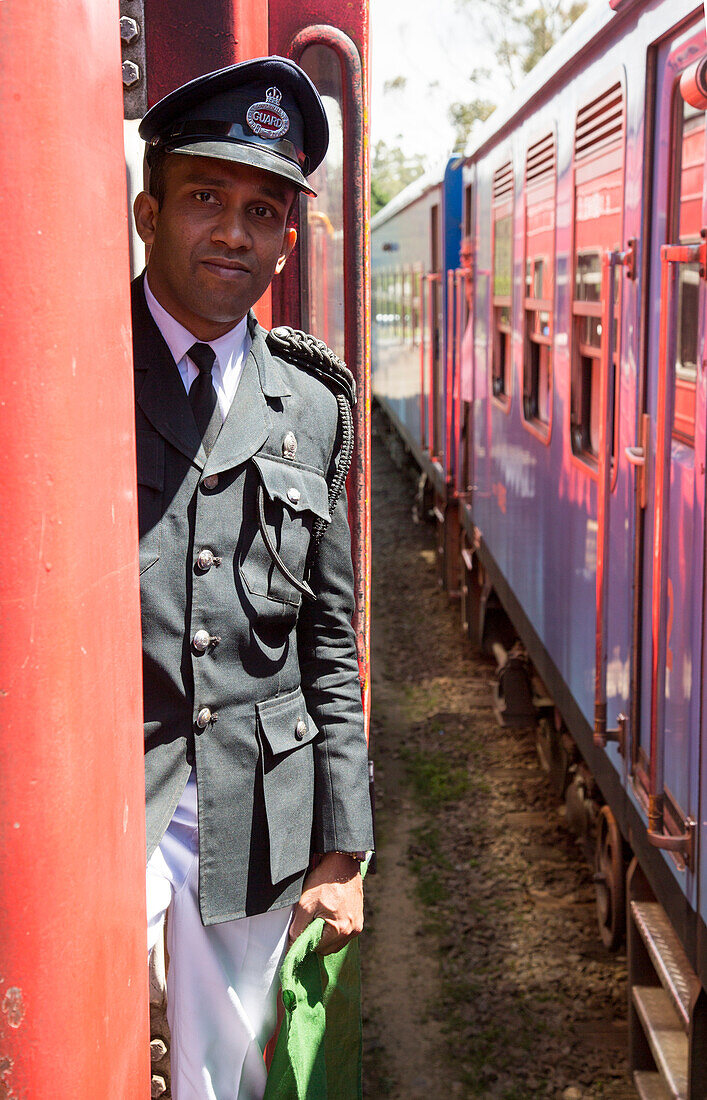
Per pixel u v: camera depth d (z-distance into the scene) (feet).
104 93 3.14
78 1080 2.96
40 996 2.86
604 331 12.35
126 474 3.40
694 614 10.13
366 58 6.74
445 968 15.61
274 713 5.02
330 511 5.41
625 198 12.80
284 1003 4.75
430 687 27.14
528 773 21.89
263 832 4.99
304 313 7.11
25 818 2.80
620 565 13.23
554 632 18.04
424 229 38.60
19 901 2.81
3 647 2.74
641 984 12.50
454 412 32.60
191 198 4.76
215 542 4.78
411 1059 13.69
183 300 4.80
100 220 3.10
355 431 6.82
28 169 2.71
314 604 5.46
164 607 4.69
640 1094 12.25
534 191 19.62
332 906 5.26
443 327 34.04
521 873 18.08
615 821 14.69
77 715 2.93
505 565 23.67
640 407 12.01
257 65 4.67
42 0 2.72
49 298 2.77
